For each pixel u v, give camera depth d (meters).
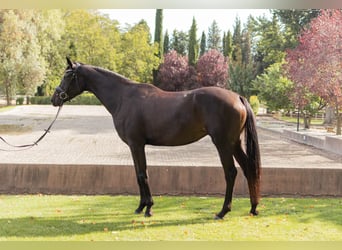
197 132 4.57
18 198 5.54
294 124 19.81
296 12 22.55
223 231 4.23
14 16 21.81
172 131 4.55
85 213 4.84
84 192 5.82
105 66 33.72
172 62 38.50
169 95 4.66
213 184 5.82
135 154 4.73
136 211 4.84
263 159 9.25
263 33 25.78
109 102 4.89
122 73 36.59
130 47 36.28
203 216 4.75
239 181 5.81
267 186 5.82
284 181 5.82
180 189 5.83
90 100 34.69
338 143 10.22
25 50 23.89
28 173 5.82
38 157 8.80
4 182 5.81
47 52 30.11
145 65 36.78
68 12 33.56
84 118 20.36
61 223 4.45
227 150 4.41
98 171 5.82
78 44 33.41
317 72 12.47
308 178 5.80
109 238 4.00
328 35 11.84
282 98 17.34
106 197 5.66
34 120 18.81
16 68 23.77
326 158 9.47
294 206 5.25
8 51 22.70
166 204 5.31
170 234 4.13
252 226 4.39
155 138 4.67
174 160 8.95
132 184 5.83
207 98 4.39
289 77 15.54
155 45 38.50
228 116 4.36
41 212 4.86
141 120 4.66
